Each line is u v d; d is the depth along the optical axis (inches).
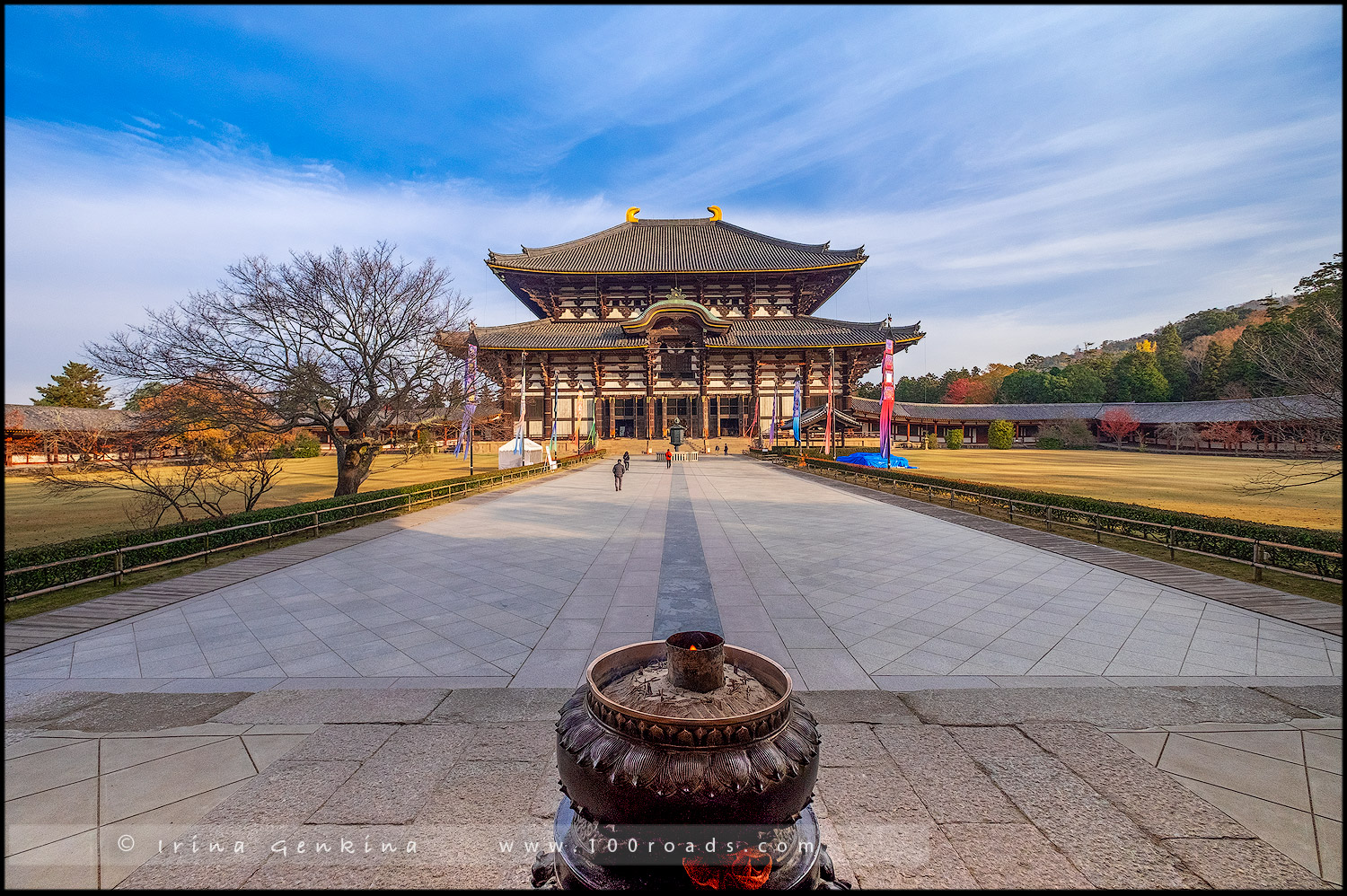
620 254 2662.4
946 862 136.2
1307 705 217.6
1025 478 1229.7
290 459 2181.3
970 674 249.0
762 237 2851.9
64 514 850.8
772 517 690.2
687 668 96.2
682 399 2455.7
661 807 81.1
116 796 160.7
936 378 5196.9
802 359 2401.6
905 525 631.8
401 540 557.0
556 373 2450.8
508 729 200.1
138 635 301.1
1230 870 133.3
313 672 254.1
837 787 165.2
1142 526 511.8
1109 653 273.4
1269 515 692.7
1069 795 162.1
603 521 669.9
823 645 285.0
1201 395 2982.3
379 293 855.1
